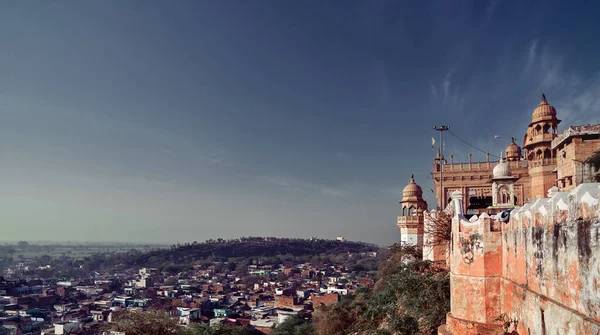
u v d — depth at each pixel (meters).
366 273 187.50
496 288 17.86
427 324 25.77
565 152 37.31
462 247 18.81
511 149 56.22
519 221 15.87
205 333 50.38
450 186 53.53
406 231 48.69
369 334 30.09
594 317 10.38
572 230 11.59
